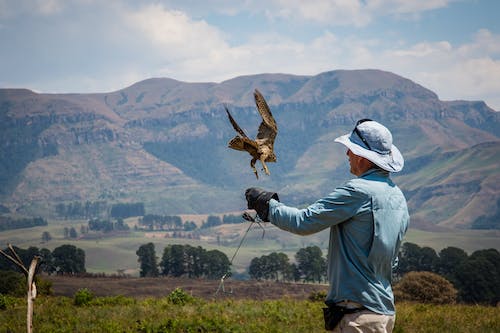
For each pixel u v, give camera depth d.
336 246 5.46
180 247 186.00
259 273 176.38
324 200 5.33
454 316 15.16
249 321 13.89
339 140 5.71
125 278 144.00
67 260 197.38
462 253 149.75
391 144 5.63
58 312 16.30
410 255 152.00
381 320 5.30
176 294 18.33
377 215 5.27
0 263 111.94
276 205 5.34
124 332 12.70
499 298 102.81
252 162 5.16
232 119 5.13
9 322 14.82
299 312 15.23
